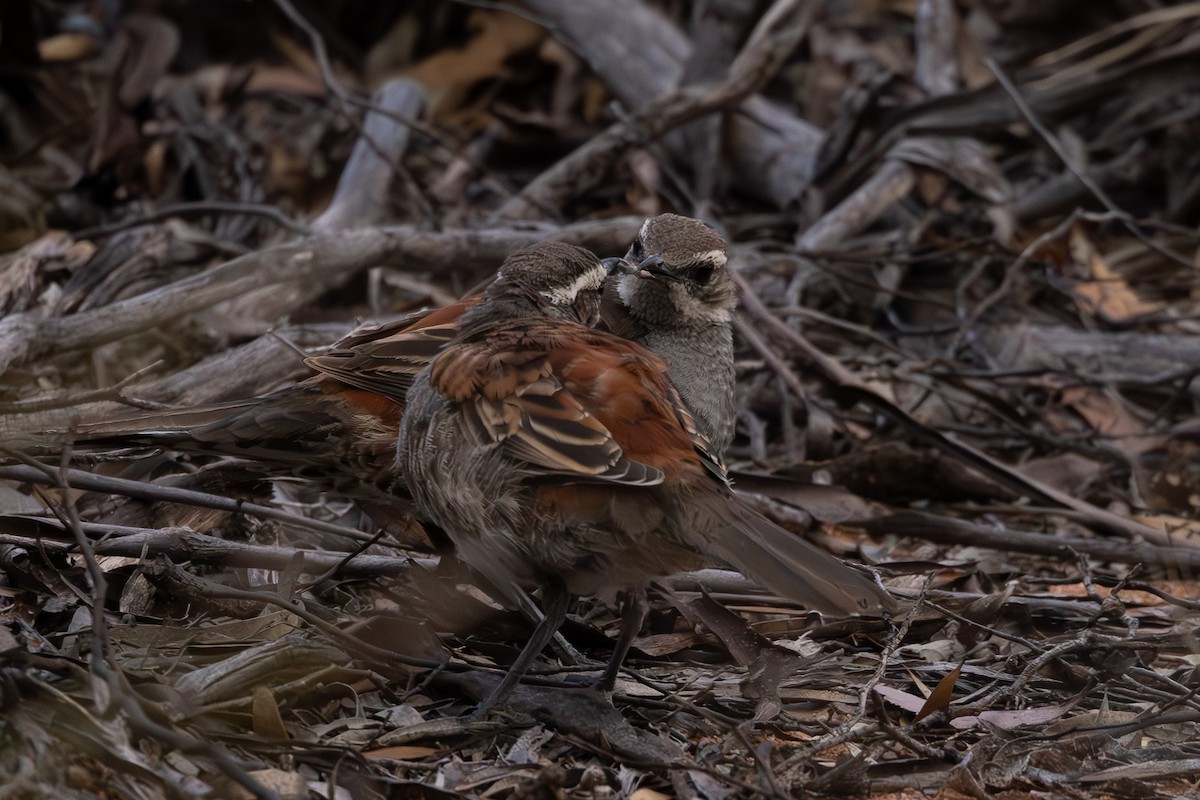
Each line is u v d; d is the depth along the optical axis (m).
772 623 8.89
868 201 14.91
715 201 16.20
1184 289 15.62
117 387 8.33
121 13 17.23
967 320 13.51
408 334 8.63
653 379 7.41
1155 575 10.38
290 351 10.93
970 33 17.12
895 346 13.46
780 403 12.69
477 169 15.43
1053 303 14.93
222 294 10.94
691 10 18.73
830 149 15.32
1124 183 16.88
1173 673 8.40
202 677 7.08
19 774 6.07
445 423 7.40
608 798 6.83
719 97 14.98
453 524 7.53
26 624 7.68
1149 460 12.59
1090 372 13.50
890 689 8.10
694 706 7.54
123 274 12.15
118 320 10.28
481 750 7.31
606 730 7.30
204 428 8.49
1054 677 8.42
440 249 12.23
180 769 6.56
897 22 18.98
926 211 15.71
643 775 7.09
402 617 8.15
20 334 9.77
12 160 14.84
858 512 10.73
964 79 16.75
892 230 15.80
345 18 18.22
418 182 15.84
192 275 12.37
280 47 17.97
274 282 11.27
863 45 18.34
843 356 13.69
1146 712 7.68
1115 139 17.52
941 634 8.98
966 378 12.85
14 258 12.09
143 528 8.90
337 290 13.16
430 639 8.05
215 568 8.66
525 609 8.16
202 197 15.18
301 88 17.45
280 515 8.74
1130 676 8.33
